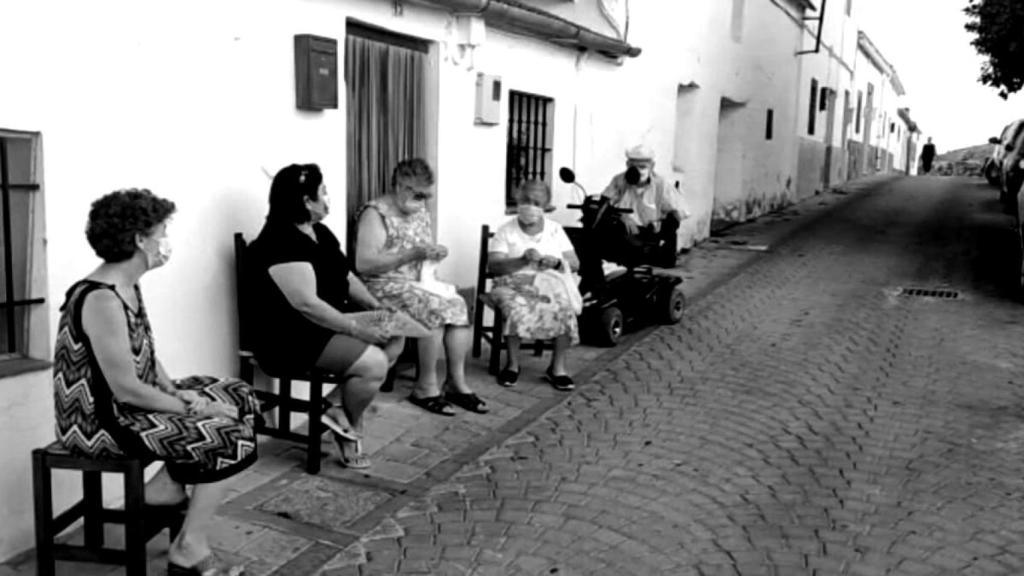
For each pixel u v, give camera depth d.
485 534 4.12
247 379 4.93
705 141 13.09
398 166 5.53
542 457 5.08
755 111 15.78
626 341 7.73
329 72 5.23
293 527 4.11
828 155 23.19
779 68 17.22
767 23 16.03
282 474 4.68
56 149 3.70
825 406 6.07
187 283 4.53
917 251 12.84
